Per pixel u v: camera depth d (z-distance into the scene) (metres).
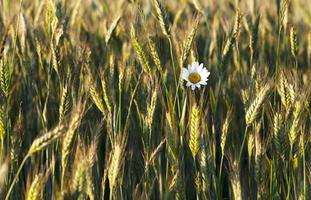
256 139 7.90
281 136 7.69
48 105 9.47
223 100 9.89
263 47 11.47
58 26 8.77
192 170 8.88
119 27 11.07
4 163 6.36
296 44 9.13
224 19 11.47
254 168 8.23
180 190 7.52
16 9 11.71
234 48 10.74
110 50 10.92
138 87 9.12
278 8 10.18
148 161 7.56
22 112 9.39
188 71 8.31
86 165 6.17
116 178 7.32
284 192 8.27
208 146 7.62
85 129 9.10
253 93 8.41
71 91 8.56
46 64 9.59
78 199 6.15
